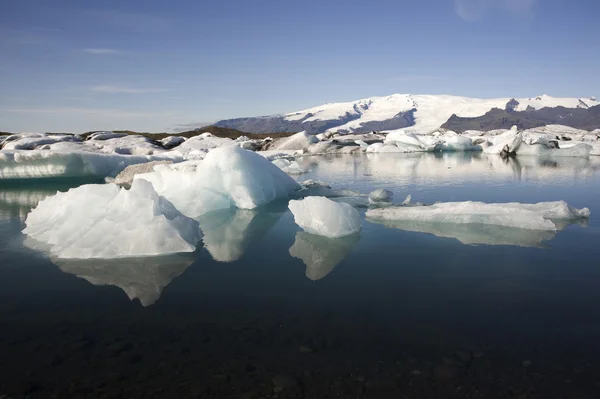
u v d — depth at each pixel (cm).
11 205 819
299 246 441
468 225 515
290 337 238
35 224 551
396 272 350
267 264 381
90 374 206
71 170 1293
